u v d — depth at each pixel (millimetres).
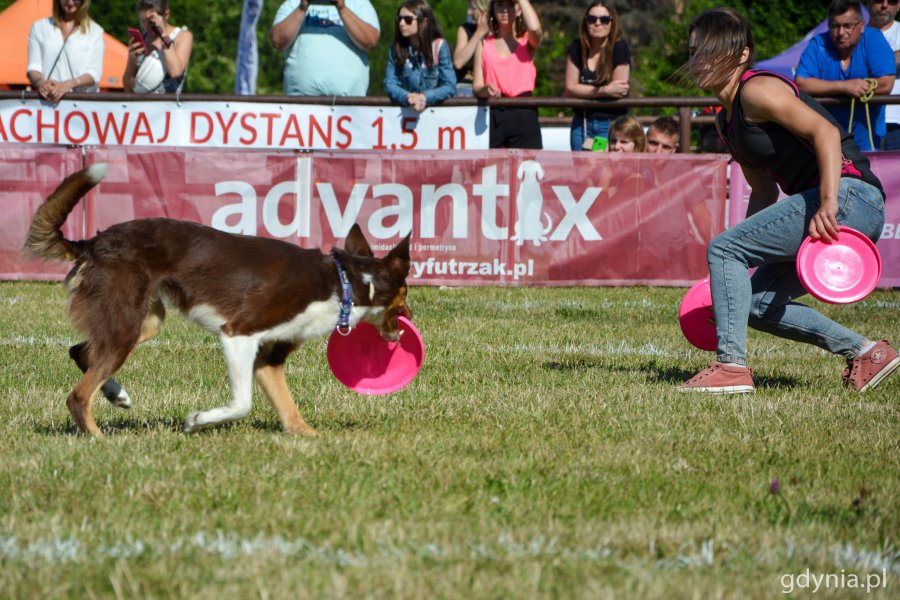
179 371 10219
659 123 17750
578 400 8914
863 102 15617
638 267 17031
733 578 4578
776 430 7816
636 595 4328
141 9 17109
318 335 7598
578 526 5246
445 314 14156
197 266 7172
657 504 5730
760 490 6066
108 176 16297
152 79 17312
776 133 8891
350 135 16781
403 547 4898
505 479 6133
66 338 12055
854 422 8133
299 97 16609
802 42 24984
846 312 14836
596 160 16719
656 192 16891
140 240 7180
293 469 6297
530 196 16703
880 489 6113
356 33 17031
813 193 8883
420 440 7180
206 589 4320
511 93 17188
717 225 17016
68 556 4746
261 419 8211
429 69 16625
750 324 9875
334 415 8297
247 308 7129
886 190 16297
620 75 17016
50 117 16656
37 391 9000
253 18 28391
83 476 6090
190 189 16375
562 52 49875
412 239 16672
